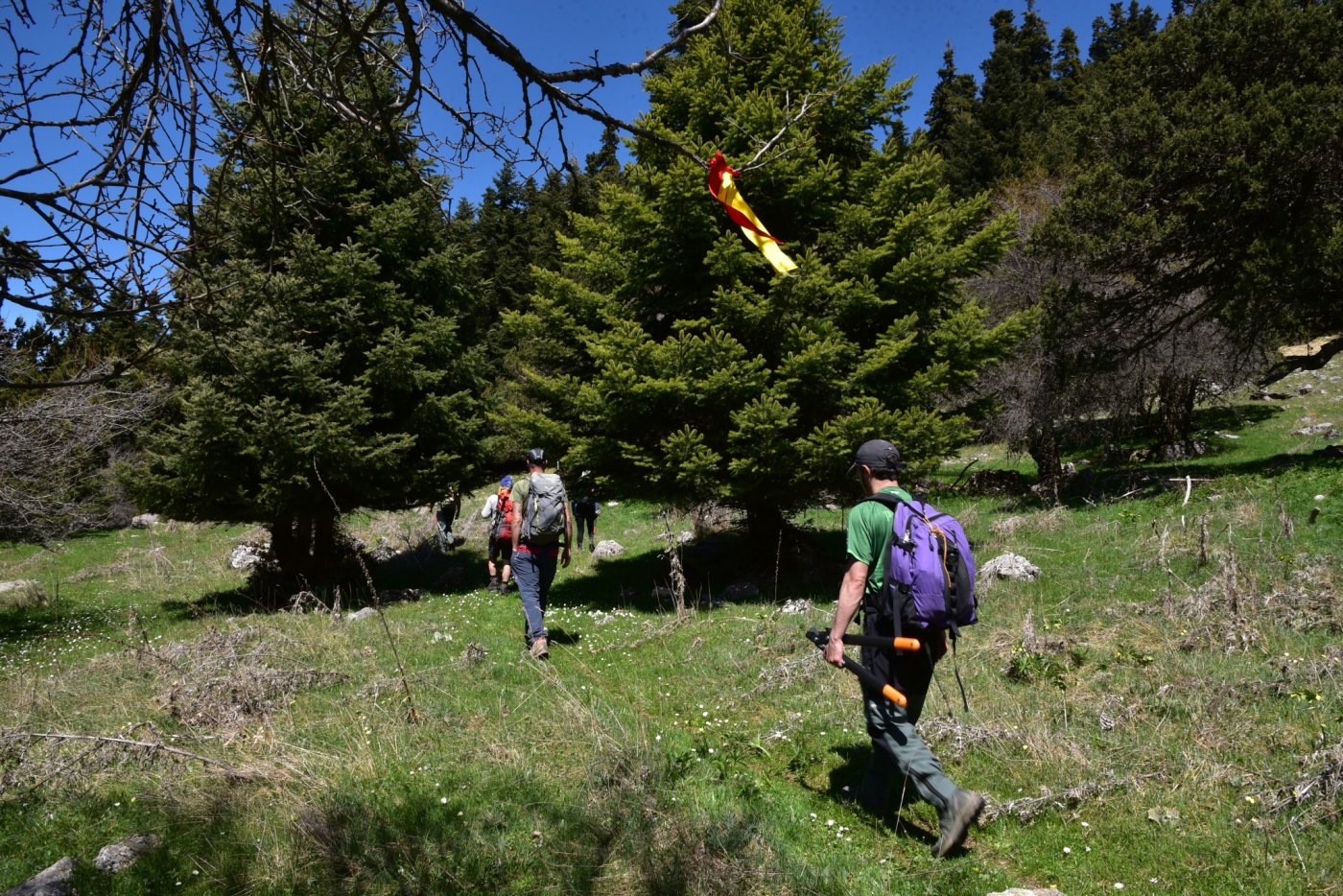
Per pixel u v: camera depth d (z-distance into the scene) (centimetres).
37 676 759
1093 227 1588
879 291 1032
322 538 1354
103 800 455
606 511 1967
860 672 375
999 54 4538
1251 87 1408
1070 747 458
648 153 1052
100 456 1527
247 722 574
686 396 964
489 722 554
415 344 1260
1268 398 2823
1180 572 829
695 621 849
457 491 1371
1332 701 490
